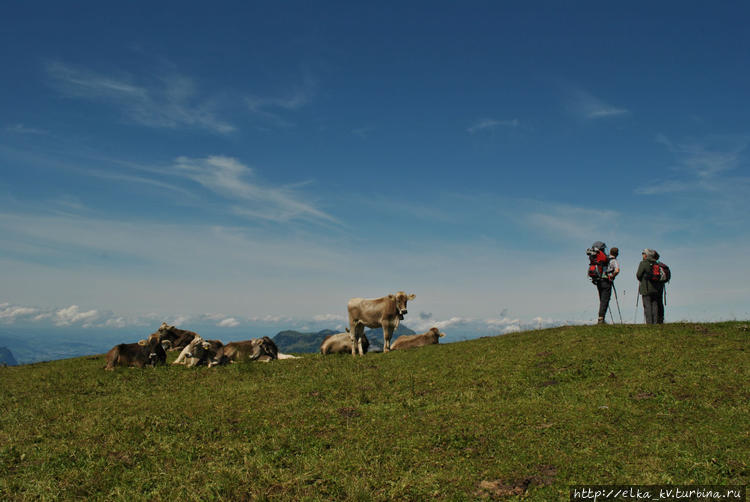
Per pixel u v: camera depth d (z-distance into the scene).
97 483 9.41
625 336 17.88
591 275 21.28
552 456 9.48
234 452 10.78
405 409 13.25
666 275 19.66
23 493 9.06
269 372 19.61
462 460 9.65
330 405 14.11
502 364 16.75
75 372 21.45
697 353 15.07
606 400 12.36
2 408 15.66
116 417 13.84
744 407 10.91
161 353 23.30
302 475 9.30
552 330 21.11
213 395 16.14
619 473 8.58
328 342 24.56
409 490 8.51
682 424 10.45
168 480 9.38
